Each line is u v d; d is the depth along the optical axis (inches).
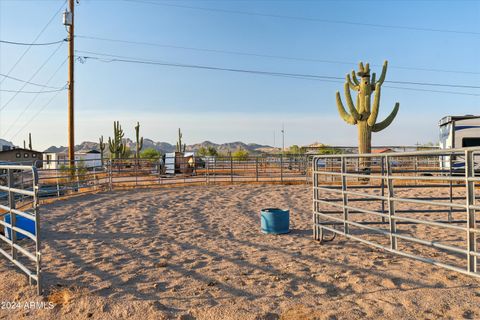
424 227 314.7
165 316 147.3
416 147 975.6
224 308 153.7
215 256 238.5
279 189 627.8
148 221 368.5
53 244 275.6
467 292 161.5
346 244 261.9
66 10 690.8
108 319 147.7
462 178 160.7
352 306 151.5
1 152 1625.2
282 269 206.4
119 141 1412.4
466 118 723.4
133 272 206.5
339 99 783.1
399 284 174.9
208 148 1843.0
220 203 485.7
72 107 703.1
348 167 748.0
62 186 591.5
